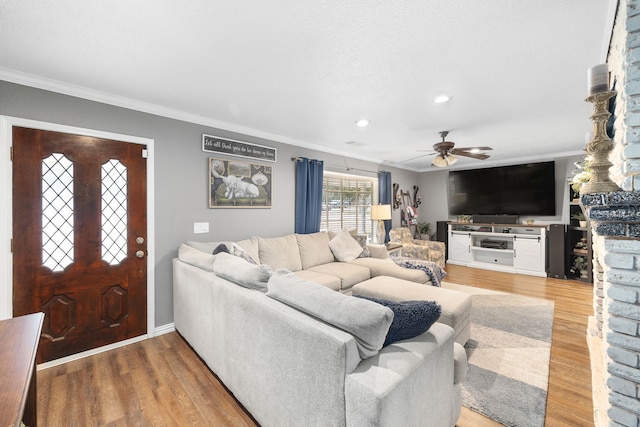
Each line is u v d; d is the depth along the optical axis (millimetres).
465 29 1576
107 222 2467
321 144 4328
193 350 2424
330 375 1119
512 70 2047
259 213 3605
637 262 1070
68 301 2285
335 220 5031
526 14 1450
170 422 1615
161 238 2771
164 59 1884
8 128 2023
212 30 1579
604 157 1189
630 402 1091
